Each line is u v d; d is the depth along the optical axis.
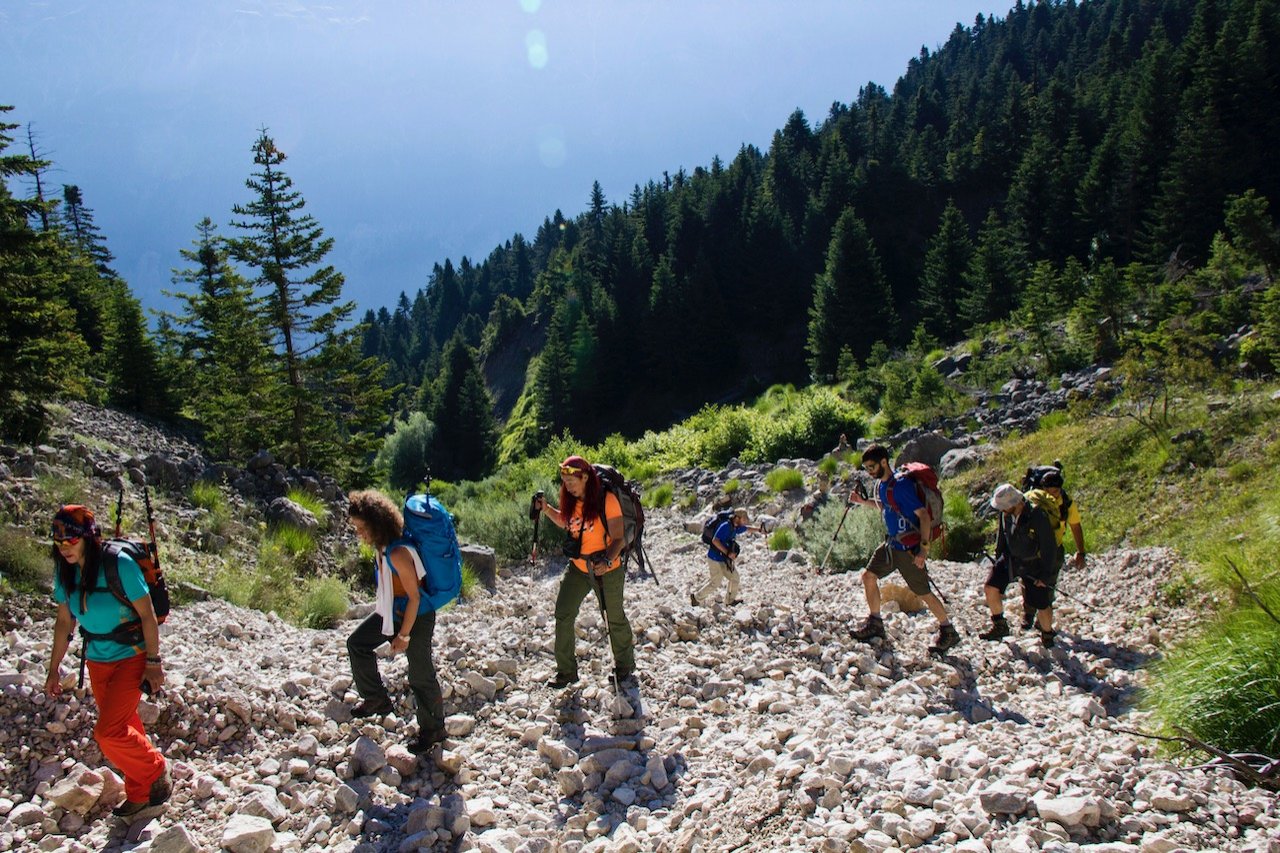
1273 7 69.31
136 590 3.78
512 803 4.36
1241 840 3.27
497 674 5.93
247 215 22.88
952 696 5.89
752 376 75.75
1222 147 49.25
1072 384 21.23
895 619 7.78
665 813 4.24
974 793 3.80
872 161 91.06
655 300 77.31
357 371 26.09
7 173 13.04
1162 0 129.00
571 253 123.25
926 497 6.47
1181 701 4.51
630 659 5.84
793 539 14.41
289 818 4.07
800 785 4.18
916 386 25.16
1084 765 4.09
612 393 78.38
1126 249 61.09
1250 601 5.50
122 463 10.52
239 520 10.41
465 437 78.94
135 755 3.86
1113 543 10.41
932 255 60.44
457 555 4.79
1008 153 93.62
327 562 10.78
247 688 5.08
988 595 6.97
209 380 30.14
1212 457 11.13
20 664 4.74
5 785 3.98
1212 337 17.69
